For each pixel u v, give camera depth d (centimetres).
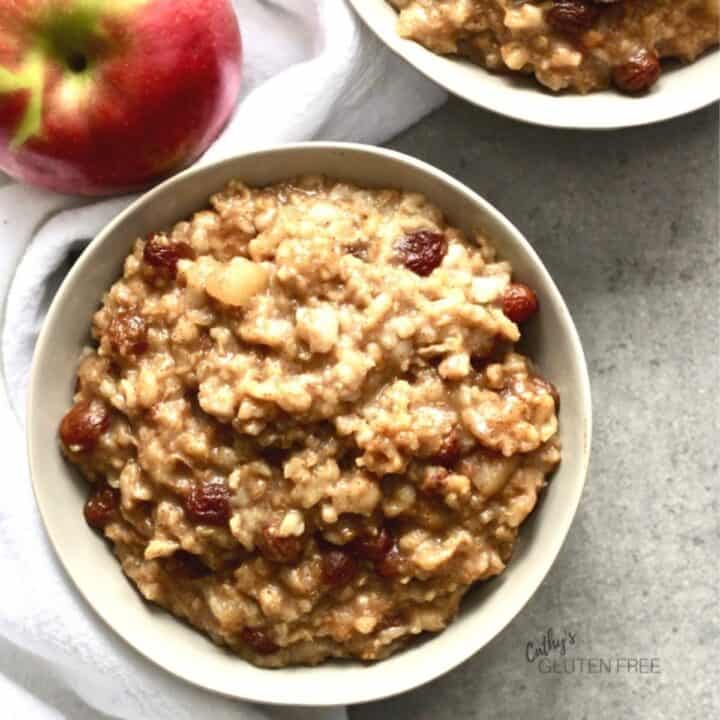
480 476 45
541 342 47
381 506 45
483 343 46
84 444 46
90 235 49
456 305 45
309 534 46
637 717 53
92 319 47
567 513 46
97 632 48
